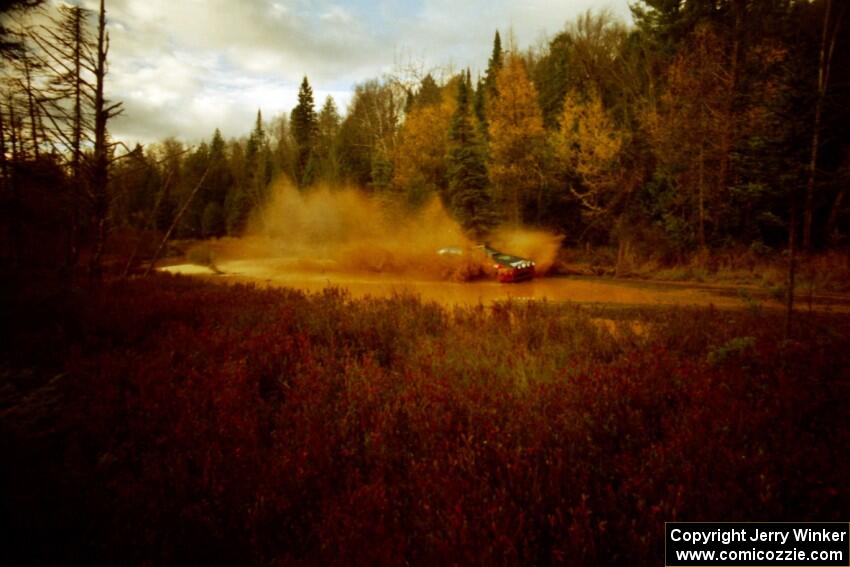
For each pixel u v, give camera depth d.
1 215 9.18
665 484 3.00
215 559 2.64
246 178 66.06
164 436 3.92
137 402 4.57
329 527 2.73
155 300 9.41
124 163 12.66
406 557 2.47
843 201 16.89
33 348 6.03
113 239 21.66
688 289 14.88
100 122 11.71
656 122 23.23
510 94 27.44
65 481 3.12
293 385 5.25
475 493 2.88
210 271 25.22
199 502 3.14
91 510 2.88
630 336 6.93
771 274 15.86
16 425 3.54
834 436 3.47
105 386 4.93
